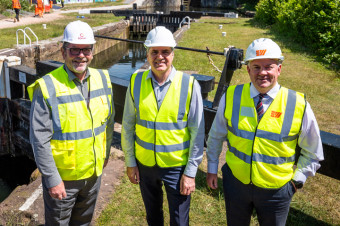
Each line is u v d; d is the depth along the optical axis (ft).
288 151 6.88
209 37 49.62
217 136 7.81
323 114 20.47
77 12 91.71
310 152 7.03
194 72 28.91
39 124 7.05
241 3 150.92
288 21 50.34
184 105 7.62
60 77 7.31
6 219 10.85
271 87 6.88
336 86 26.21
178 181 8.06
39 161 7.14
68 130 7.34
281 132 6.75
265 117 6.85
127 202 11.73
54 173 7.30
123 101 16.52
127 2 132.46
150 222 9.05
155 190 8.57
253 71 6.75
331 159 10.68
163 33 7.20
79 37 7.04
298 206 11.60
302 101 6.74
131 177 8.62
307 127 6.76
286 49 40.34
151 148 7.90
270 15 66.23
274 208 7.19
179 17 80.28
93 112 7.67
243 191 7.33
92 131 7.68
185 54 36.29
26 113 23.85
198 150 7.89
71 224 8.93
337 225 10.72
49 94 7.06
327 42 35.47
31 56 37.55
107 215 11.03
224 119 7.52
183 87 7.62
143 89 7.80
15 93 24.84
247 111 7.03
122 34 78.18
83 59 7.15
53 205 7.78
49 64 20.20
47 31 52.21
